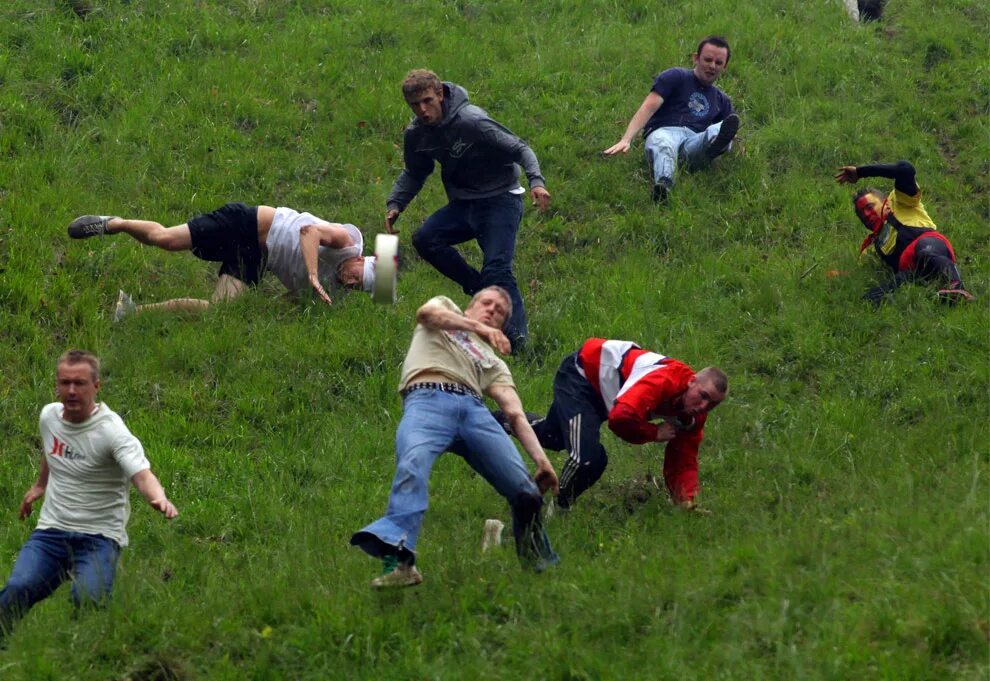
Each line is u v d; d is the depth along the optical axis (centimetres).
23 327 3114
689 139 3975
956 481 2353
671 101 4025
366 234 3697
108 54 4284
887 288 3319
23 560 2027
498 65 4562
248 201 3759
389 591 2047
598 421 2484
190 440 2861
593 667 1814
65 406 2017
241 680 1916
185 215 3669
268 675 1919
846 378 3078
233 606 2125
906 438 2731
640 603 1970
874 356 3128
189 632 2030
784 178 4009
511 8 5009
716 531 2339
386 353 3162
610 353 2469
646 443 2619
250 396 2994
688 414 2412
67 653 1967
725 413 2931
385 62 4497
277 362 3111
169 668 1956
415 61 4525
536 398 2991
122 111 4053
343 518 2561
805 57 4659
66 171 3731
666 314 3378
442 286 3491
